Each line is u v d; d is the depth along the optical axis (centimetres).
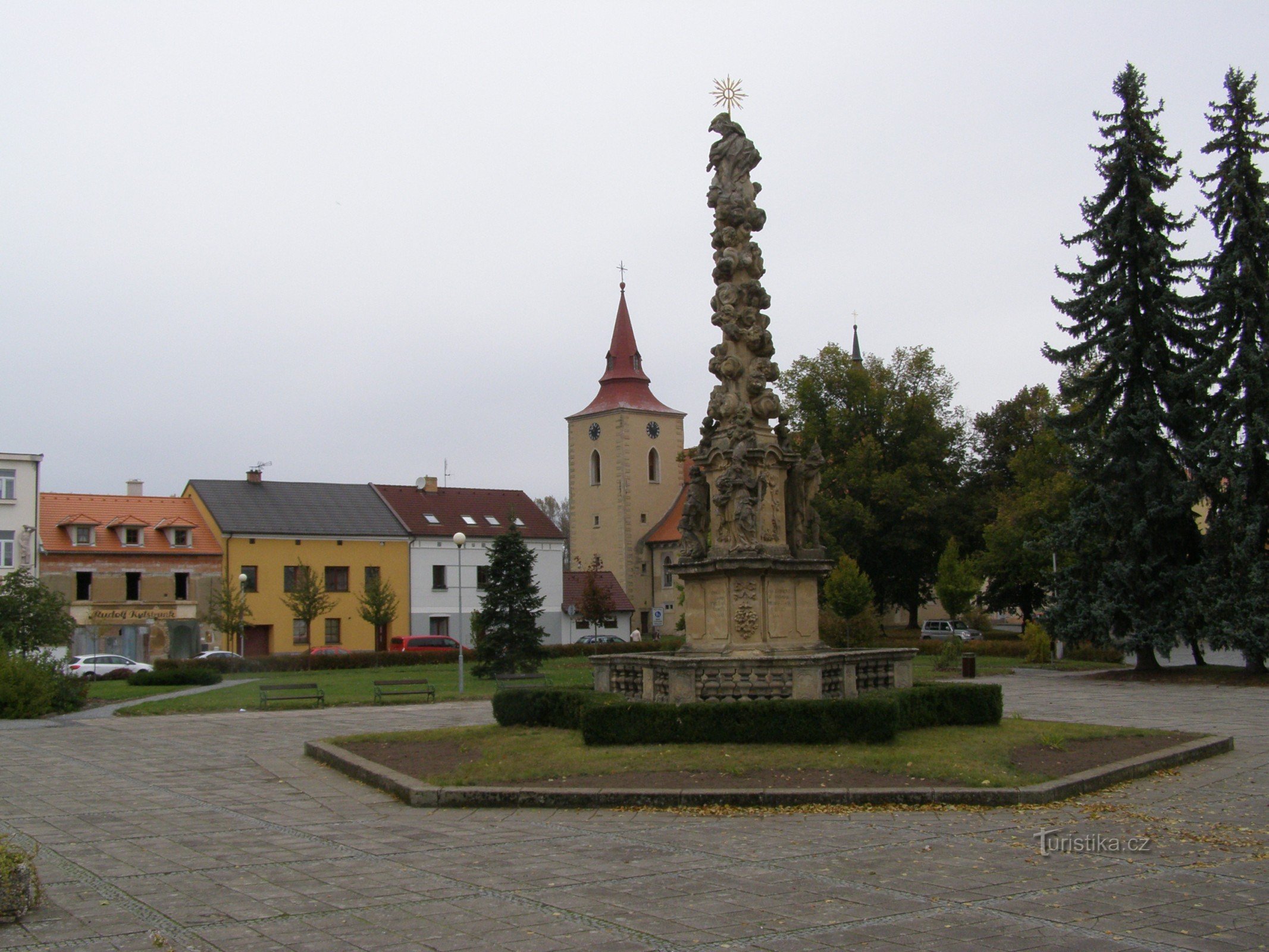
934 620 7325
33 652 4084
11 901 934
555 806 1450
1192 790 1538
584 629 8750
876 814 1370
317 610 6700
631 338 10950
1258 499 3959
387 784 1619
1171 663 5056
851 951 839
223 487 7425
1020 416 8194
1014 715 2406
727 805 1421
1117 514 4119
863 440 7412
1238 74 4016
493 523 8331
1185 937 870
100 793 1653
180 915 952
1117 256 4156
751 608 1966
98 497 7094
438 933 894
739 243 2144
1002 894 998
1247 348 3959
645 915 941
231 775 1836
